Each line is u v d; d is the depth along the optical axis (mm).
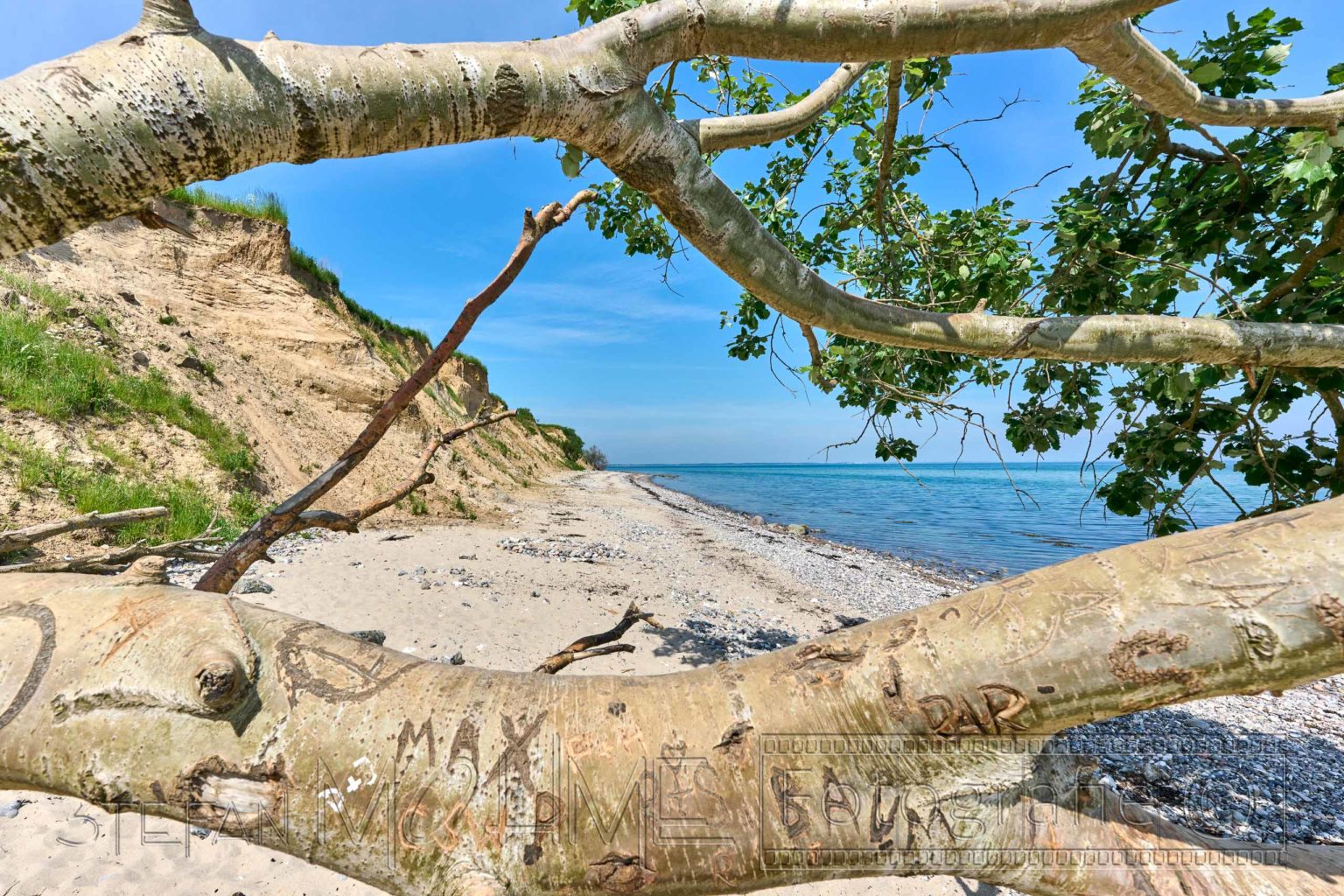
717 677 919
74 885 2979
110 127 766
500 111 1039
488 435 28891
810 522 30812
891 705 803
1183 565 750
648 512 26094
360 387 16094
